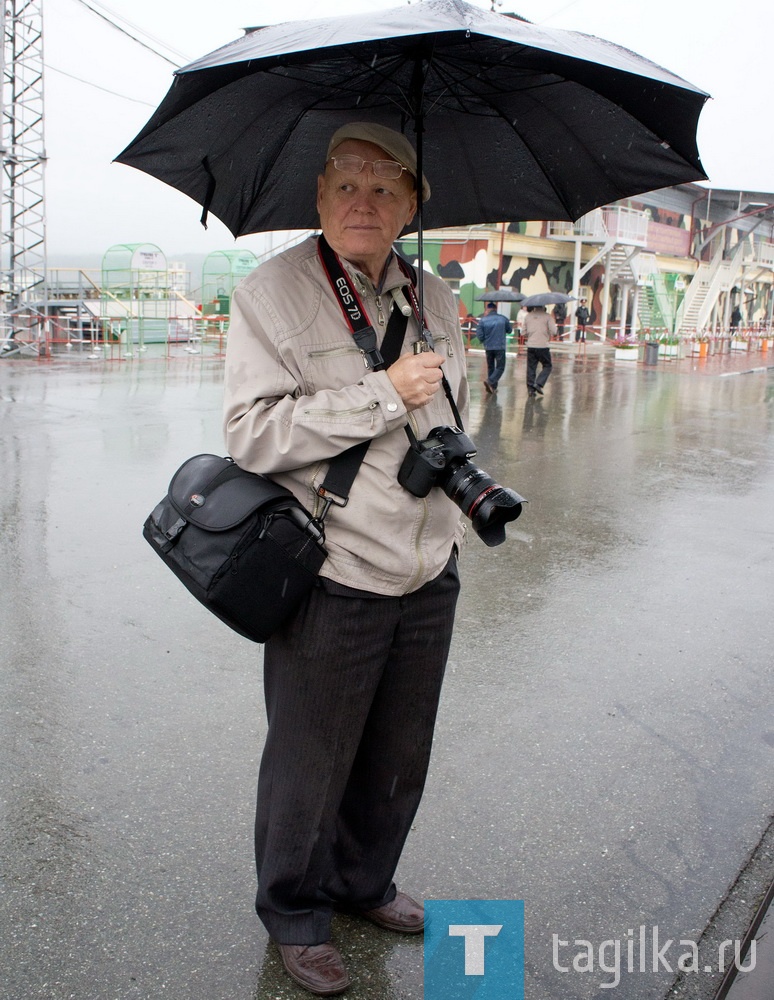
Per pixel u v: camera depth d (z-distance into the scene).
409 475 1.90
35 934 2.29
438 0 1.62
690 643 4.38
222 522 1.84
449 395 2.05
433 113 2.22
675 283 31.95
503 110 2.16
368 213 1.89
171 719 3.40
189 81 1.65
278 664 2.04
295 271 1.93
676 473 8.54
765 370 22.94
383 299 1.98
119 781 2.98
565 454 9.32
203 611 4.48
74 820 2.76
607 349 27.84
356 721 2.05
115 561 5.16
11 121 17.64
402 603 2.03
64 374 15.26
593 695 3.77
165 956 2.25
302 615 1.95
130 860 2.59
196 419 10.32
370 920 2.41
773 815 2.96
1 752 3.12
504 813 2.91
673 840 2.81
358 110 2.16
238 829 2.75
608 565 5.57
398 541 1.94
